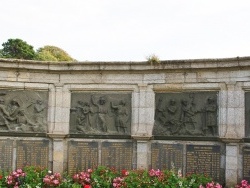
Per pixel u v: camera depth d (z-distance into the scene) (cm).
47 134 1325
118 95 1348
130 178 1159
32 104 1345
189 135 1263
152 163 1288
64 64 1341
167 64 1283
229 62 1208
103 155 1322
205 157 1238
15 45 3278
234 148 1195
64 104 1352
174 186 1107
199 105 1271
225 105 1226
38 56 3319
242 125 1198
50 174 1249
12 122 1320
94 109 1349
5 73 1315
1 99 1318
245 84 1200
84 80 1353
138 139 1290
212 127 1243
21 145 1315
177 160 1267
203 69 1254
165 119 1298
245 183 1120
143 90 1319
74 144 1340
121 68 1323
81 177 1191
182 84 1280
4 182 1167
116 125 1329
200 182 1155
